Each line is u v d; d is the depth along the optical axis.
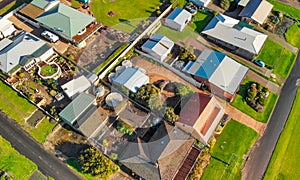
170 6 70.56
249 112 56.16
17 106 53.91
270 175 48.81
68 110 51.44
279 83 60.84
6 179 45.50
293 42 68.44
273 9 74.06
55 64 58.84
